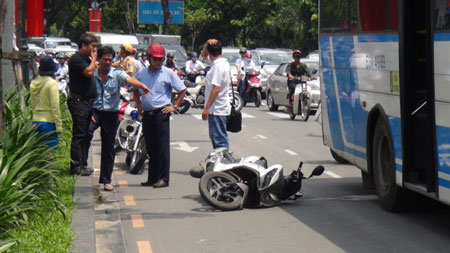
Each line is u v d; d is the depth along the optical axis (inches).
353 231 367.6
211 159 438.9
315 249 334.3
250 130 834.2
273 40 2578.7
